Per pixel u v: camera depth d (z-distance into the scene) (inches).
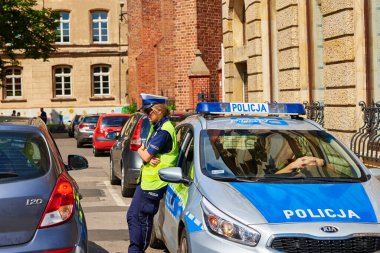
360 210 190.9
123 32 1936.5
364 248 179.9
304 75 550.0
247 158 230.8
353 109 453.4
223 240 183.9
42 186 181.3
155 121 251.8
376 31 439.8
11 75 1875.0
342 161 235.3
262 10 652.1
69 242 179.9
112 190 506.0
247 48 697.0
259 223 182.4
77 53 1914.4
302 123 262.5
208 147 234.2
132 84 1517.0
